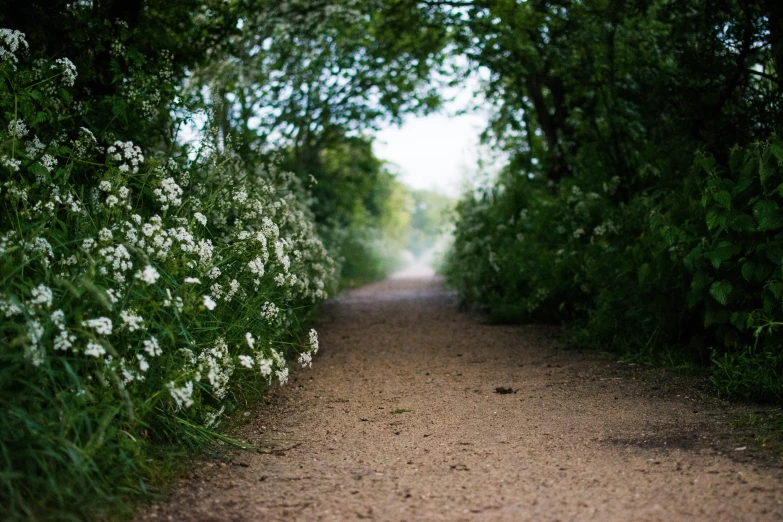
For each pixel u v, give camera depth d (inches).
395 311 477.4
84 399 119.3
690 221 228.2
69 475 112.7
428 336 347.9
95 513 110.9
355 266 847.1
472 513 114.9
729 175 255.9
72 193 163.2
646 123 334.6
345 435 167.9
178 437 147.1
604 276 292.2
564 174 477.1
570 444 154.2
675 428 163.6
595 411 185.0
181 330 145.5
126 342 137.9
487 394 212.1
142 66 233.5
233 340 175.0
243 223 221.9
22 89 164.7
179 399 135.6
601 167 366.0
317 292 280.7
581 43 361.7
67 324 128.7
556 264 351.9
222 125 405.7
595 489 123.7
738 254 207.0
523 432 166.4
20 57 191.0
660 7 310.8
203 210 202.4
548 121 482.6
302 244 290.0
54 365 126.3
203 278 170.4
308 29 458.9
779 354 186.4
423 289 756.0
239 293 188.2
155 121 244.4
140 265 147.3
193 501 122.3
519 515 113.1
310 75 550.3
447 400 205.2
